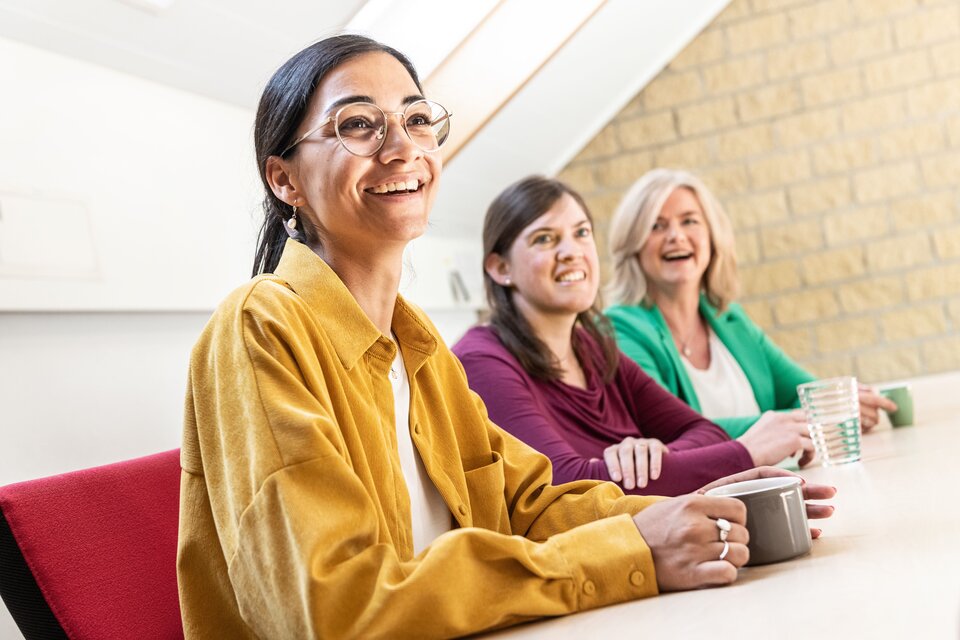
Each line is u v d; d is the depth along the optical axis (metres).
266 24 2.41
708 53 4.53
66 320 1.98
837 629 0.75
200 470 1.08
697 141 4.54
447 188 3.83
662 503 1.06
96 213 2.06
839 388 1.85
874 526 1.15
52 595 1.26
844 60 4.43
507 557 0.97
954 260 4.33
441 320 3.93
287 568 0.94
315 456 0.97
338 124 1.22
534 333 2.26
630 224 2.94
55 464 1.90
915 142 4.37
